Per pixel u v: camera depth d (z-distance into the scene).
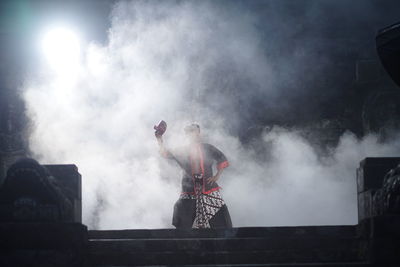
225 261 7.77
